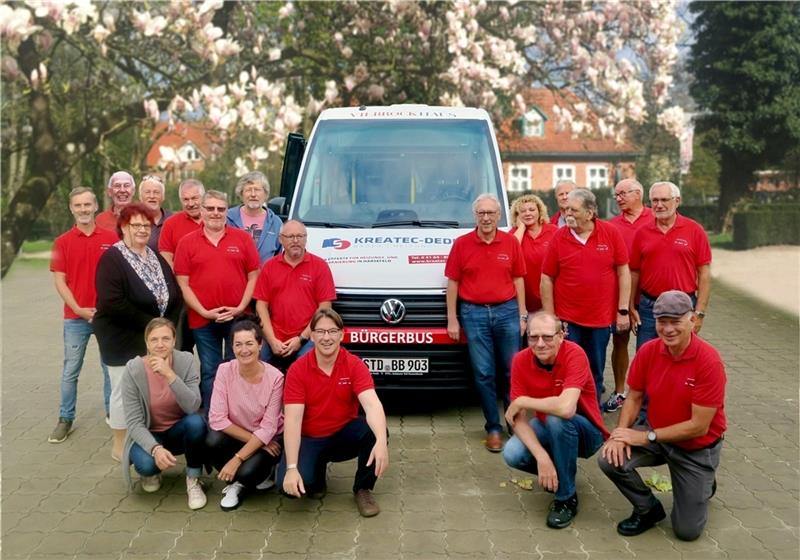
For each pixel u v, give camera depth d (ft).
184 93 56.54
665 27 62.95
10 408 23.63
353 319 20.63
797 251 74.49
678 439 14.33
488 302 19.53
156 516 15.92
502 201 23.17
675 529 14.82
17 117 67.77
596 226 19.62
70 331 20.59
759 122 94.38
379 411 15.79
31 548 14.53
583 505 16.39
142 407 16.53
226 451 16.38
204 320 19.81
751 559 14.03
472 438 20.48
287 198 26.37
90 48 54.44
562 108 63.98
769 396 24.35
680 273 20.03
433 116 24.82
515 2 57.62
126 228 17.94
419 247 21.33
